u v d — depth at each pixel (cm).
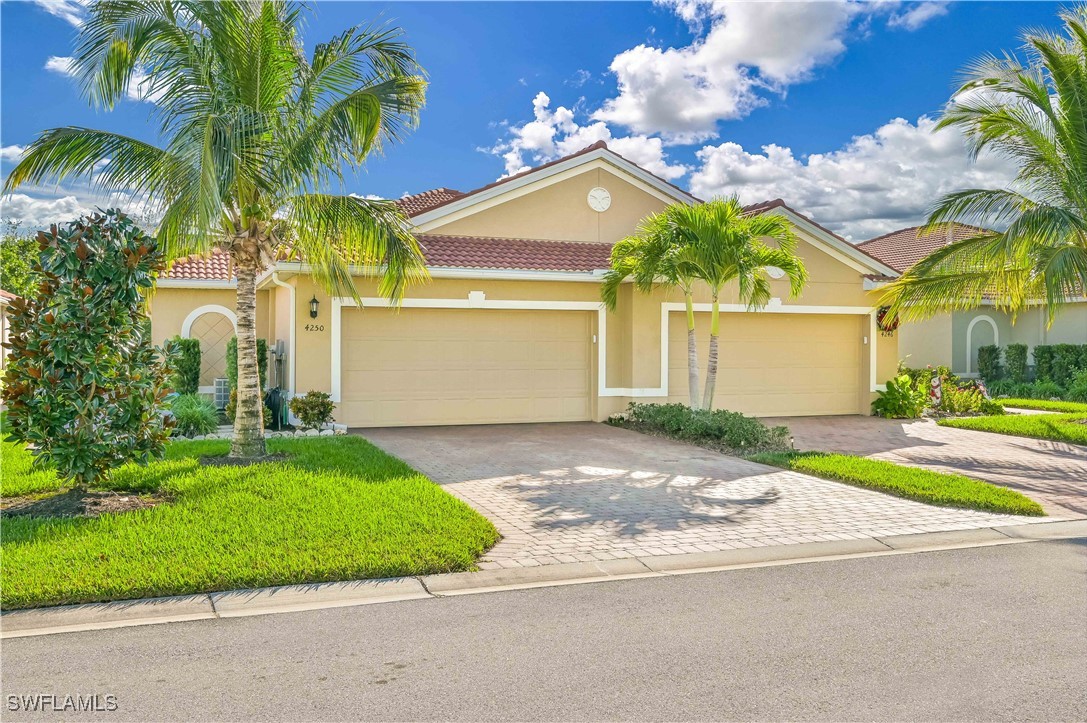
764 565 653
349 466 1001
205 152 842
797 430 1564
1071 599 565
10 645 471
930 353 2486
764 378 1758
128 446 828
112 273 800
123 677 427
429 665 445
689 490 942
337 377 1445
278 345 1662
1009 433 1509
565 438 1384
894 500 892
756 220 1371
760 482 995
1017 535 755
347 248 1130
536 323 1605
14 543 645
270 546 646
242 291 1048
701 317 1702
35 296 820
